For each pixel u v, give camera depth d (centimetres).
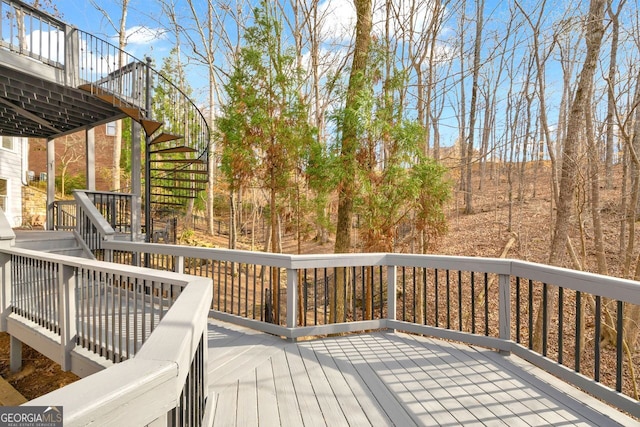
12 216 1355
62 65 641
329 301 948
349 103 743
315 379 259
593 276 222
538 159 1827
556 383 251
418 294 1009
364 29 761
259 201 1964
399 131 720
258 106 767
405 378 261
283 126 762
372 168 750
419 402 227
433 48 1006
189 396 131
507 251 1274
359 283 1152
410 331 348
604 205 1370
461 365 282
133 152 812
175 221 1220
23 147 1673
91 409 66
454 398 232
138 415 78
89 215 659
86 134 933
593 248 1161
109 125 2339
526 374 266
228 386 249
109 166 2325
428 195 814
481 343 309
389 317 364
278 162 791
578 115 771
